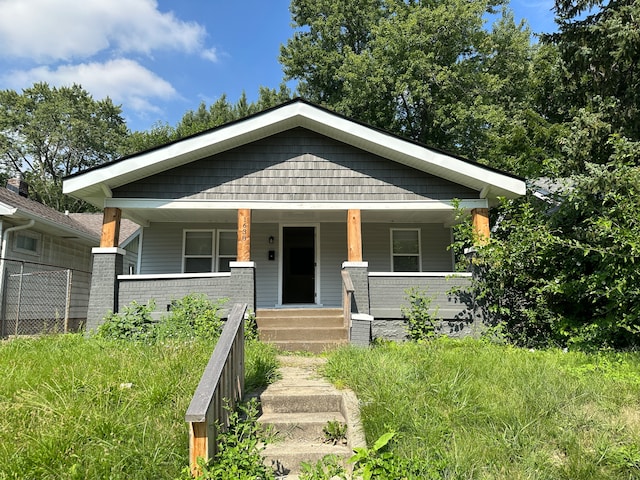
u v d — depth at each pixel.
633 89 9.65
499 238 9.34
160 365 4.87
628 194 6.82
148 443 3.37
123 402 4.02
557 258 7.84
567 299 7.86
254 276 8.07
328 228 11.18
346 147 8.91
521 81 22.09
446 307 8.13
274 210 8.99
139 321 7.45
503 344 7.53
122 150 37.25
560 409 4.12
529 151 12.55
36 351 6.04
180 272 10.69
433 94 21.47
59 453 3.15
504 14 23.48
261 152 8.79
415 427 3.67
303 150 8.87
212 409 3.23
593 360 5.98
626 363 5.71
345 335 7.92
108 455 3.16
